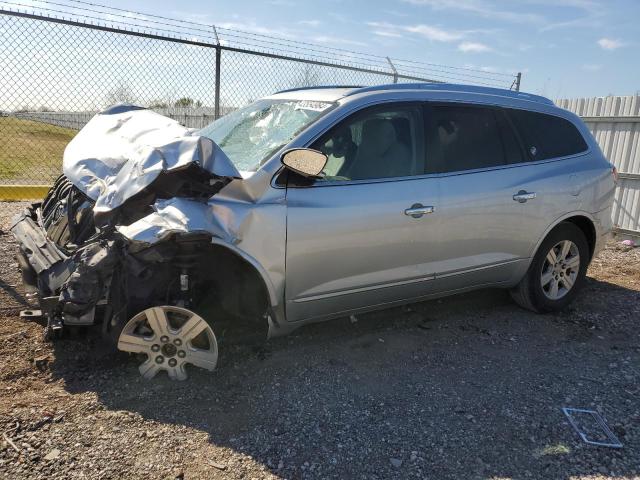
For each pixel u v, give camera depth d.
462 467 2.86
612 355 4.25
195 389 3.43
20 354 3.69
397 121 4.07
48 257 3.55
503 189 4.42
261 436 3.02
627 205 8.68
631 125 8.59
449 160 4.23
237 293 3.67
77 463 2.71
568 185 4.82
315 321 3.88
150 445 2.88
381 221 3.82
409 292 4.17
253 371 3.71
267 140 3.92
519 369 3.96
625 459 2.96
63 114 8.62
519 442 3.09
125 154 3.70
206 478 2.68
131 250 3.18
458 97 4.43
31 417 3.03
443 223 4.11
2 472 2.60
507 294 5.51
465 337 4.47
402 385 3.65
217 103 7.98
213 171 3.23
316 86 4.80
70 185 4.20
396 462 2.87
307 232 3.58
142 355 3.60
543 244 4.84
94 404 3.20
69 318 3.24
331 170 3.74
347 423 3.19
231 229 3.34
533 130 4.79
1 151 10.22
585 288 5.91
